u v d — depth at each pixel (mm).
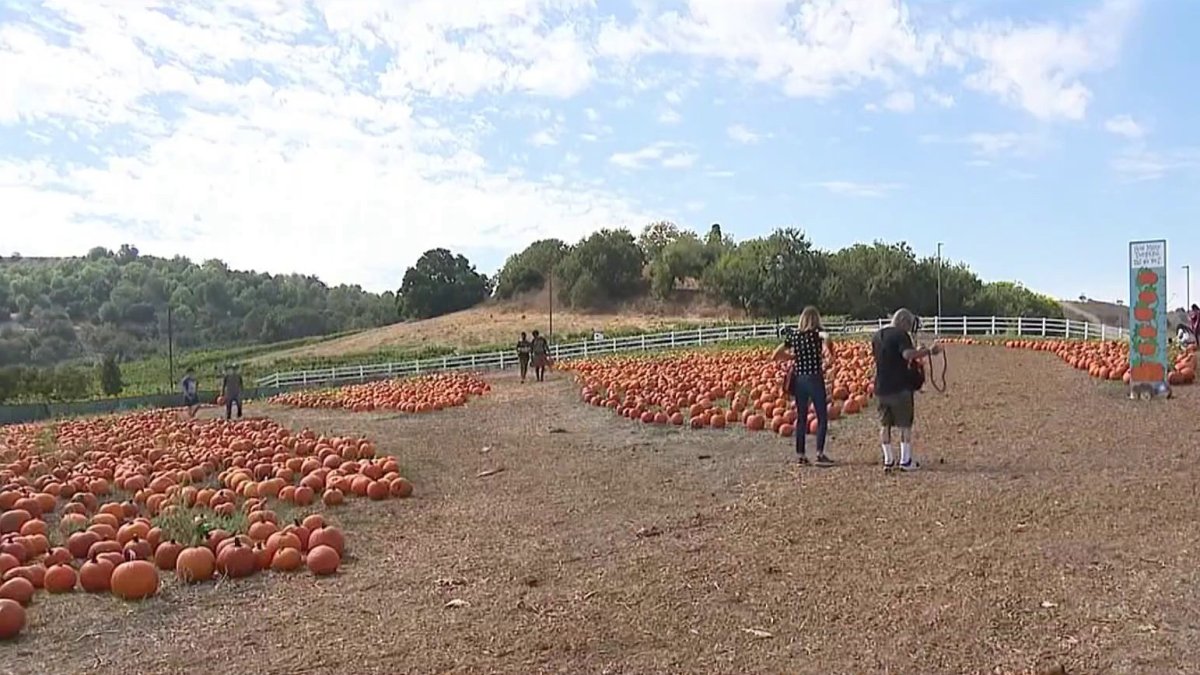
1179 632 4762
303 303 115062
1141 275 14156
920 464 9586
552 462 11883
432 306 99375
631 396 17859
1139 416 12180
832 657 4734
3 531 9125
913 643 4840
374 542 8141
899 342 9336
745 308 74500
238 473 11219
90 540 8008
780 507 8070
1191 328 25891
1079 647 4656
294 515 9281
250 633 5676
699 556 6730
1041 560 6039
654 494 9273
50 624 6094
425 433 16250
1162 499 7406
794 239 68312
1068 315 69750
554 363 35156
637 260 90688
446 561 7211
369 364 51000
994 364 22938
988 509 7438
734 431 13758
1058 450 9945
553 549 7348
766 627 5207
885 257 64562
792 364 10352
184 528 8062
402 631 5523
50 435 18500
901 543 6656
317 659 5102
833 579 5961
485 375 34000
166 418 23172
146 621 6090
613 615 5574
